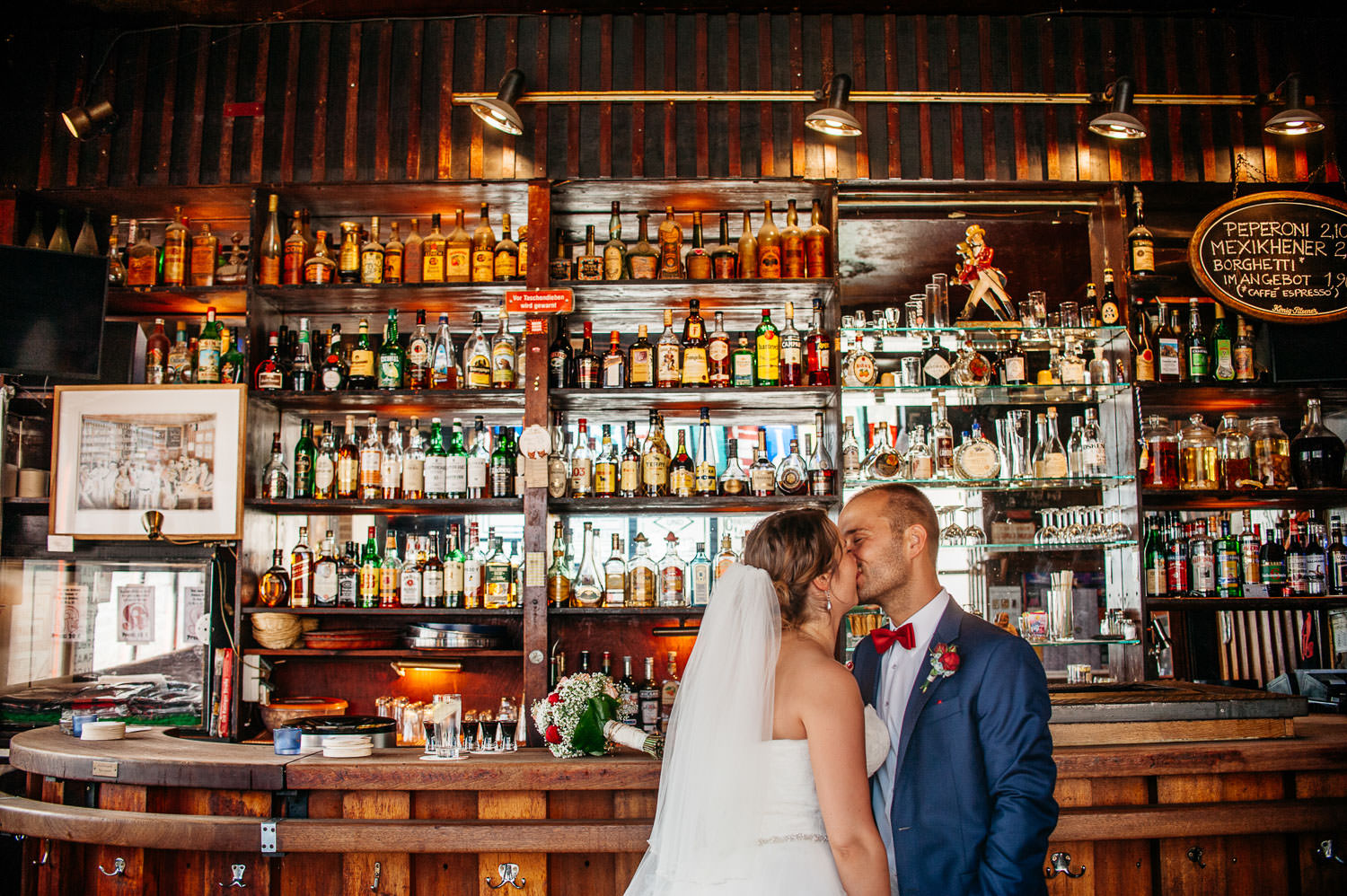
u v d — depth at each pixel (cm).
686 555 399
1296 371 377
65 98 388
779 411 406
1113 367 390
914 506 213
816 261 378
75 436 370
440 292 375
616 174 378
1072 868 273
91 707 372
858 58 389
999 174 386
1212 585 372
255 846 277
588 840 276
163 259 386
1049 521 395
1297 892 279
